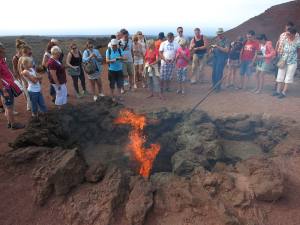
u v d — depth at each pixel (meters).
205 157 5.98
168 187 4.56
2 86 6.51
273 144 6.65
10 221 4.23
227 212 4.07
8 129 6.94
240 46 10.14
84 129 6.98
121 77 9.53
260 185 4.47
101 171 4.73
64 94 7.66
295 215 4.25
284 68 8.98
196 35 11.09
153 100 9.42
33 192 4.58
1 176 4.98
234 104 8.79
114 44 8.77
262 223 4.10
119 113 7.50
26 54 6.81
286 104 8.60
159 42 10.35
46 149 5.23
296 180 5.02
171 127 7.59
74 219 4.21
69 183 4.55
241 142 7.15
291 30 8.56
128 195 4.46
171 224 4.06
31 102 7.01
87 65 8.96
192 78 11.50
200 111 7.84
